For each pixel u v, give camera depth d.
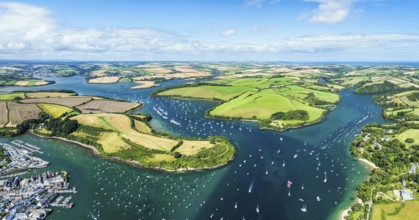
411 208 164.12
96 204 180.12
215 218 167.38
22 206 175.62
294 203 181.12
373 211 163.75
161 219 166.50
